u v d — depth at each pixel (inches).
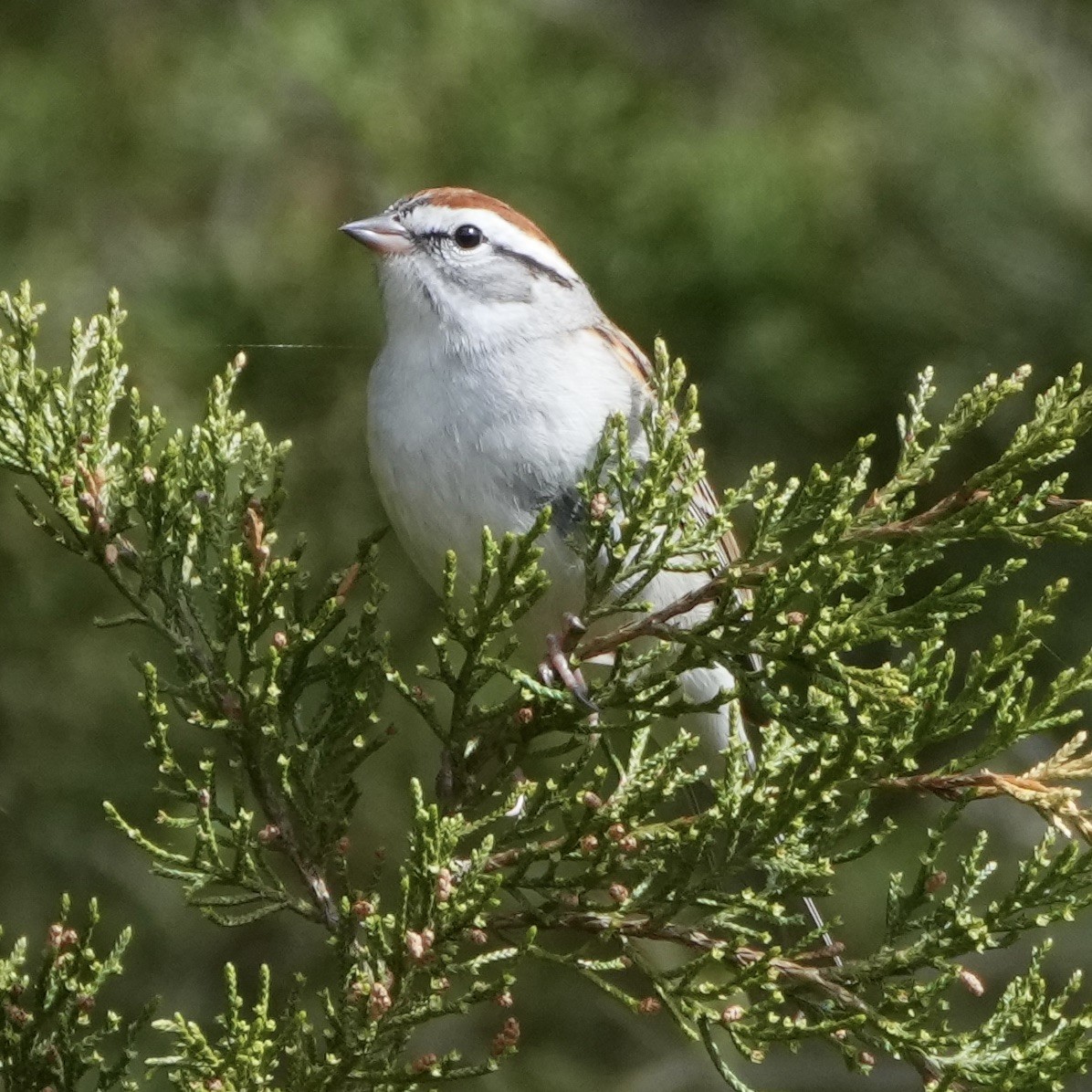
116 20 484.4
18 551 433.4
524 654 323.3
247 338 453.1
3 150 465.4
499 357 296.7
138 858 427.8
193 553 251.9
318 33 470.0
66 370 439.2
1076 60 546.3
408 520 299.9
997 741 224.1
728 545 331.9
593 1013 437.4
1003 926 224.5
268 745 248.1
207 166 477.4
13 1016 232.4
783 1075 460.1
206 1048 216.7
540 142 468.4
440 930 220.2
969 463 467.8
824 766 223.5
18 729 427.8
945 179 489.1
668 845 238.7
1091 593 450.9
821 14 522.0
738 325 465.7
